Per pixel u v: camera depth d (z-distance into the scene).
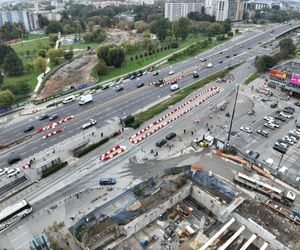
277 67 142.50
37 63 164.75
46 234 62.78
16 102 131.38
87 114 117.19
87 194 74.62
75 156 89.50
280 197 72.06
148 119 110.69
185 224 68.38
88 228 63.16
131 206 68.88
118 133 100.62
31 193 75.38
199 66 175.75
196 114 114.75
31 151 93.38
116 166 85.00
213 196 72.19
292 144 95.62
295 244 59.06
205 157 88.88
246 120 110.44
